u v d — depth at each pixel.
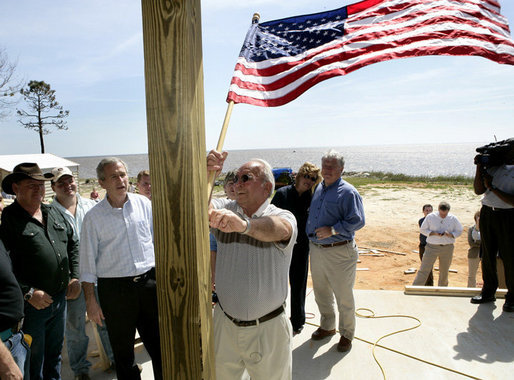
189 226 1.09
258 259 2.07
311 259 3.55
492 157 3.79
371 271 8.18
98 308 2.55
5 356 1.71
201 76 1.20
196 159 1.11
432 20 2.92
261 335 2.10
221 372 2.26
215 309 2.30
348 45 2.88
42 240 2.58
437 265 8.61
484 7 2.95
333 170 3.28
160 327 1.16
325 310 3.63
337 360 3.27
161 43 1.03
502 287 5.18
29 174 2.53
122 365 2.54
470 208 14.20
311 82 2.79
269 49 2.81
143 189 3.94
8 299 1.80
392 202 16.72
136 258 2.53
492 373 2.98
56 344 2.75
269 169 2.16
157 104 1.05
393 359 3.24
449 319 3.88
